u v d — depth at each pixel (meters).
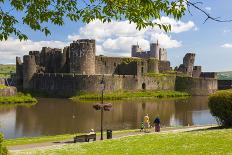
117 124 57.88
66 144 33.88
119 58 138.25
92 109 77.56
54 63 130.75
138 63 128.88
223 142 26.19
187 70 158.00
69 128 53.41
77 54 120.31
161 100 106.38
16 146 33.97
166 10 12.34
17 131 50.19
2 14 14.52
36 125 55.94
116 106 85.50
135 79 124.38
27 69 117.19
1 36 14.72
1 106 82.31
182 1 12.08
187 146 25.61
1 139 17.59
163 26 12.80
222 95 37.81
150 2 12.26
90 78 111.00
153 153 24.02
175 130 42.56
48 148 30.70
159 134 33.44
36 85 116.50
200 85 136.62
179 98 116.75
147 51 188.00
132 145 27.78
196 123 59.19
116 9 13.39
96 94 109.31
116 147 27.42
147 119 50.75
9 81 125.12
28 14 14.61
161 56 188.88
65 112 72.19
